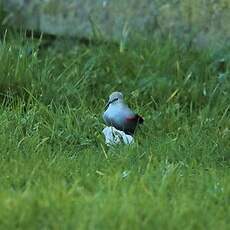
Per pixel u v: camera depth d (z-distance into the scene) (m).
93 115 11.74
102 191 8.82
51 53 13.95
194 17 14.02
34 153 10.27
